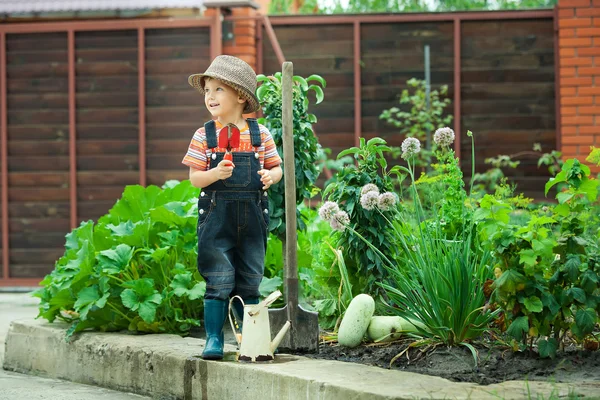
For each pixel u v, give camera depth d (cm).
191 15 1066
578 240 453
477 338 491
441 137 536
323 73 1058
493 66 1029
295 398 414
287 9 1588
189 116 1072
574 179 462
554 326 458
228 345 517
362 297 507
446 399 371
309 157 580
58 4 1081
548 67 1020
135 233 599
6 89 1098
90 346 548
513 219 626
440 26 1040
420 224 539
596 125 991
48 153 1096
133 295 560
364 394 383
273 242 620
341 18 1050
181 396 481
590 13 991
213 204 470
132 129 1082
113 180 1087
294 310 499
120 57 1080
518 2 1642
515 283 441
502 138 1028
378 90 1052
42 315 613
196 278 594
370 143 563
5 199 1099
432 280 483
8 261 1100
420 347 480
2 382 557
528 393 374
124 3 1070
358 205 546
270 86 584
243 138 478
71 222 1092
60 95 1091
